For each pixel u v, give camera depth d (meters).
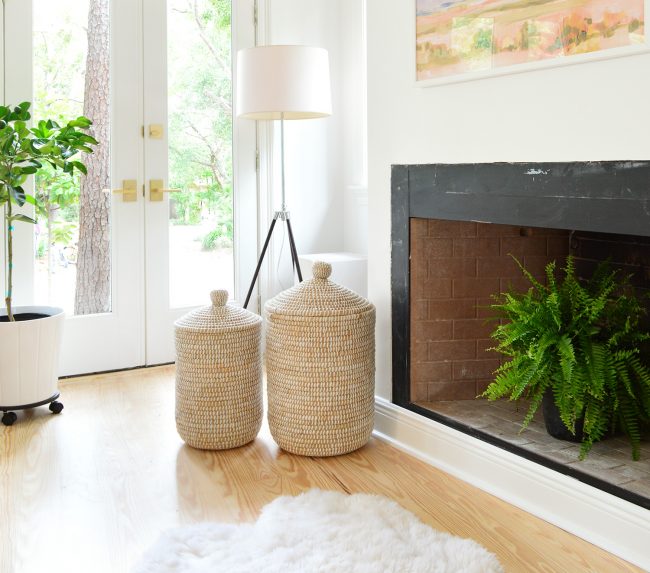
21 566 1.88
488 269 2.80
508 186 2.24
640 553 1.90
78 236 3.58
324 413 2.54
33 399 2.98
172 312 3.86
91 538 2.03
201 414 2.62
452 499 2.28
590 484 2.07
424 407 2.71
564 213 2.07
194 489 2.35
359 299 2.64
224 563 1.85
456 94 2.40
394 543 1.93
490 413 2.68
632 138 1.88
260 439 2.80
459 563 1.84
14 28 3.31
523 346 2.45
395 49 2.64
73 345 3.60
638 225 1.87
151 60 3.67
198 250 3.92
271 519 2.07
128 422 2.98
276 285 4.15
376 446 2.72
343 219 4.35
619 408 2.31
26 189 3.41
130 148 3.64
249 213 4.04
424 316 2.75
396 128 2.67
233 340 2.61
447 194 2.47
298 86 3.33
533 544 2.00
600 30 1.92
